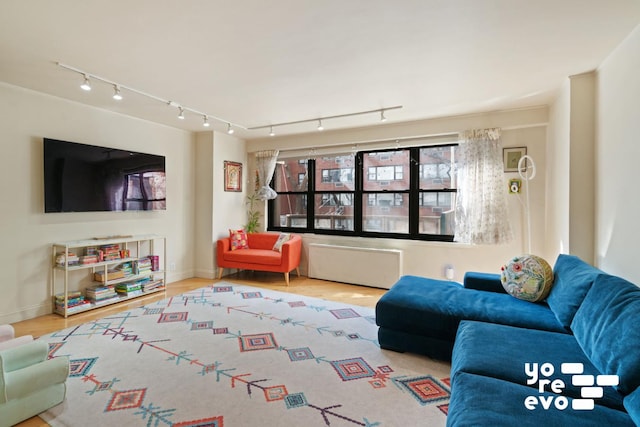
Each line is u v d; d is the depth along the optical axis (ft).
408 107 11.77
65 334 8.98
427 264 13.84
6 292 9.75
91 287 11.50
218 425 5.38
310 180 16.99
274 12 5.92
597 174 8.38
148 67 8.38
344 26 6.40
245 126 14.82
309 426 5.39
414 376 6.96
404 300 7.95
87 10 5.85
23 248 10.11
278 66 8.30
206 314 10.69
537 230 11.85
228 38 6.89
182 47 7.30
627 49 6.83
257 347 8.30
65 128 11.03
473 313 7.11
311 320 10.27
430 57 7.77
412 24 6.32
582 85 8.72
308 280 15.74
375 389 6.47
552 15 6.00
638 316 4.16
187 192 15.80
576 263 7.32
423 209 14.25
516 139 12.11
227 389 6.42
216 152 15.94
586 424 3.52
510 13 5.94
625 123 6.92
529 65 8.21
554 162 10.79
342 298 12.74
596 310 5.12
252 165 18.07
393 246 14.58
